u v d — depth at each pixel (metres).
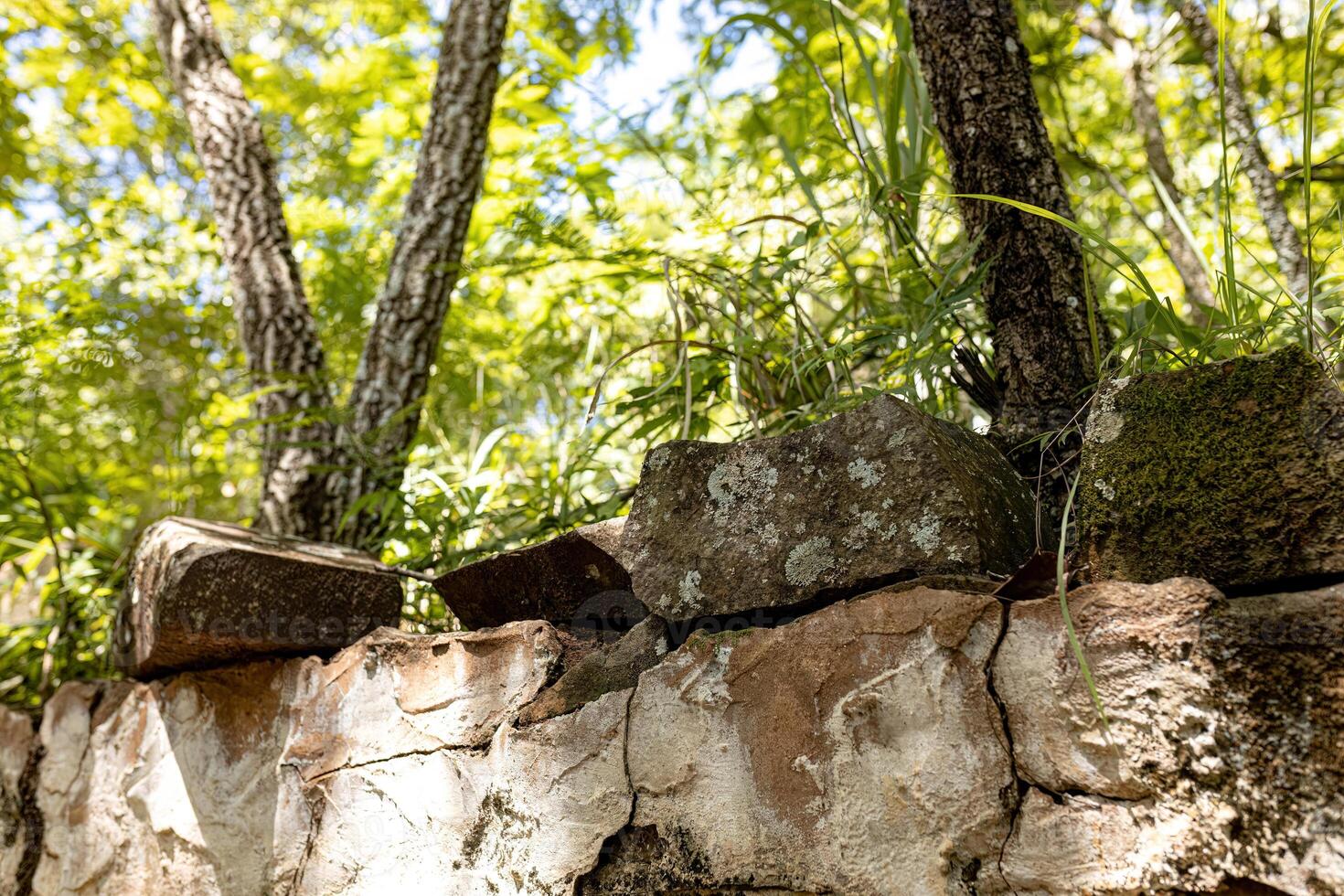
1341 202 1.39
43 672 2.30
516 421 3.12
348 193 4.56
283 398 2.58
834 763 1.05
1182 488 0.93
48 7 4.42
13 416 2.60
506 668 1.36
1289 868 0.78
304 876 1.50
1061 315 1.41
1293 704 0.80
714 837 1.13
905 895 0.98
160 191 4.23
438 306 2.63
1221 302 1.50
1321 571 0.84
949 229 2.24
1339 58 2.80
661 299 2.85
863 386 1.62
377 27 4.75
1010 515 1.15
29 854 1.96
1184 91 3.40
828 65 3.36
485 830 1.32
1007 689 0.95
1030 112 1.48
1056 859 0.90
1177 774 0.85
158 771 1.77
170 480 3.09
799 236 1.80
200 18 2.88
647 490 1.27
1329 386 0.88
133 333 2.88
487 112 2.74
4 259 3.44
